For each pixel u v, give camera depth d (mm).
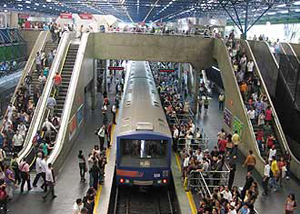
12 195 14391
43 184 14898
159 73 48031
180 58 30156
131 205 16703
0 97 26141
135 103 21188
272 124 20875
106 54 30078
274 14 48156
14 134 17438
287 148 19031
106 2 47406
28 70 23578
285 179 17766
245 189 14719
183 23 45656
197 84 30672
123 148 16594
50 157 16453
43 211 13398
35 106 20906
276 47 24250
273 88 23953
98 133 20047
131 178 16547
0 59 25547
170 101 27984
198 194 15898
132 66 40500
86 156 19438
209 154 18250
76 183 16094
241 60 24531
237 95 22281
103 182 16438
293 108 20844
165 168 16562
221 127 26672
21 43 30062
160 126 17531
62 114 19891
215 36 31844
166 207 16578
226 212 11703
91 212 11750
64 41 26141
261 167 17922
